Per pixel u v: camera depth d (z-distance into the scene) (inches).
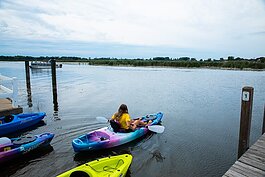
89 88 745.0
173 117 393.7
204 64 2490.2
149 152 241.3
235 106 494.9
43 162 212.1
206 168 209.8
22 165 205.5
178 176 194.7
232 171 145.6
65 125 323.3
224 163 220.7
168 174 197.5
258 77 1317.7
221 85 896.3
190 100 561.0
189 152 244.5
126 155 199.2
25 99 523.2
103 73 1542.8
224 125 350.9
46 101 504.1
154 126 269.6
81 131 298.0
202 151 247.9
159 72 1750.7
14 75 1218.0
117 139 243.9
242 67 2265.0
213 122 366.3
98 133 253.6
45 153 230.5
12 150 205.9
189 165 215.0
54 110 417.4
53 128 309.3
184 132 311.3
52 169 200.4
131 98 571.5
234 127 340.8
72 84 852.6
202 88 800.3
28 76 649.0
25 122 304.8
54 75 510.9
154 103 515.2
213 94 665.0
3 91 390.6
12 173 191.9
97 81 985.5
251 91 184.2
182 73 1651.1
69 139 269.3
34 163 209.6
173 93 674.2
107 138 246.4
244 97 188.2
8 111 330.0
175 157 231.1
